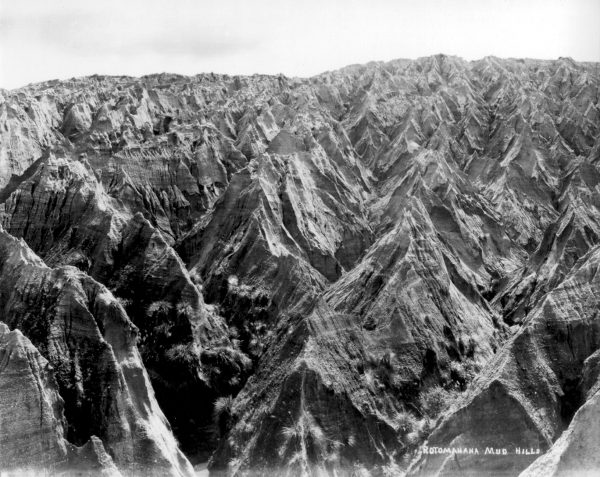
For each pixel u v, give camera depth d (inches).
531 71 7662.4
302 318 3189.0
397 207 4758.9
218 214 4190.5
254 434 2822.3
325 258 4111.7
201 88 6742.1
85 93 6072.8
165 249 3602.4
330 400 2790.4
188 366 3211.1
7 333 2532.0
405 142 5812.0
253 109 5989.2
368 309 3361.2
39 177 4151.1
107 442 2586.1
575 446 2086.6
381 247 3659.0
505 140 6018.7
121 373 2711.6
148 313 3393.2
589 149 6166.3
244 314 3563.0
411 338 3166.8
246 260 3789.4
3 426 2338.8
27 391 2409.0
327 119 5959.6
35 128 5142.7
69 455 2407.7
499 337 3506.4
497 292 4175.7
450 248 4097.0
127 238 3718.0
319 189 4667.8
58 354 2748.5
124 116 5580.7
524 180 5315.0
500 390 2546.8
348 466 2677.2
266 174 4362.7
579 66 7549.2
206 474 2827.3
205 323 3400.6
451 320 3353.8
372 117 6333.7
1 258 3171.8
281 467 2652.6
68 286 2888.8
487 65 7662.4
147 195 4606.3
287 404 2780.5
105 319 2854.3
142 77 7062.0
